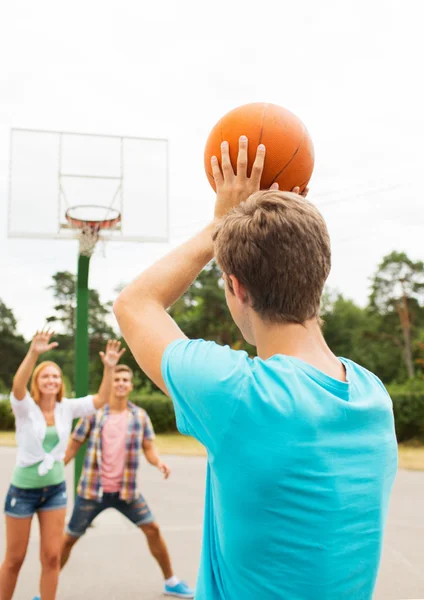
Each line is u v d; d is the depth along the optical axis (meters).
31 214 8.80
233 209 1.16
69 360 50.16
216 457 1.01
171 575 4.70
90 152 9.19
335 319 46.75
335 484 1.00
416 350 44.19
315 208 1.13
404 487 10.16
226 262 1.13
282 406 0.99
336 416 1.03
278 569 0.99
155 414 24.66
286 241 1.07
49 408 4.03
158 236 9.08
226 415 0.99
